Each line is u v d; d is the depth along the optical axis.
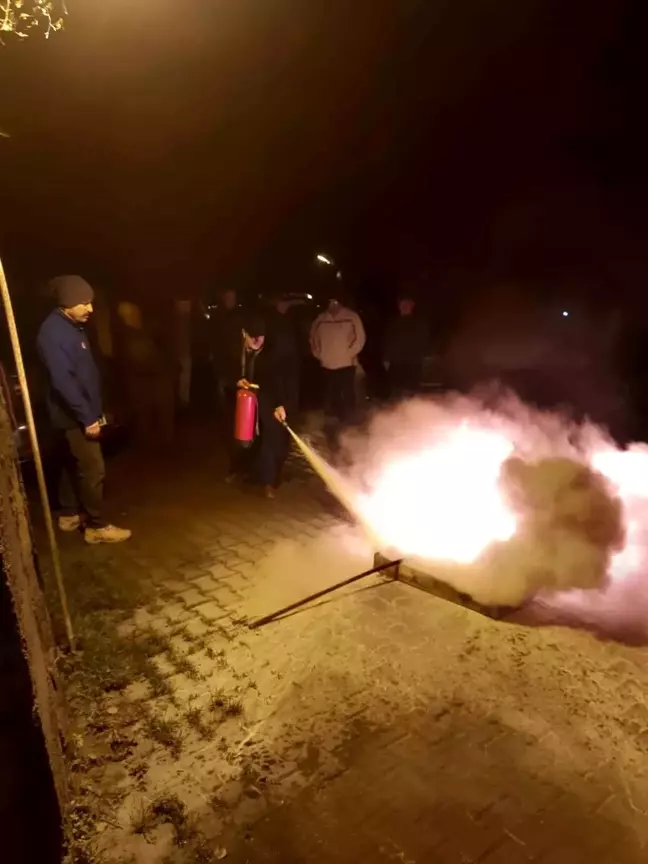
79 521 5.88
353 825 2.81
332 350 8.07
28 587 2.69
